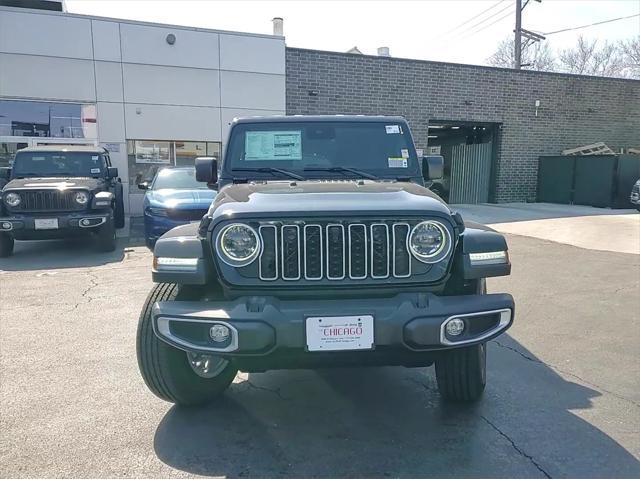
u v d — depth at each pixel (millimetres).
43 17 12961
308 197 3104
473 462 2844
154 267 2951
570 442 3039
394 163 4191
